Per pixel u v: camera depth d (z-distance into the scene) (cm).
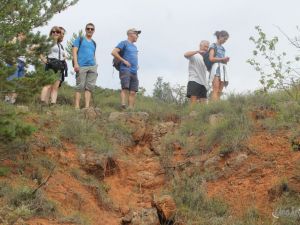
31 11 752
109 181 772
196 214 654
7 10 735
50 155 743
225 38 1041
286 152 740
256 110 871
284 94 897
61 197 650
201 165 777
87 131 841
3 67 638
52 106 915
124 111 980
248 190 689
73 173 728
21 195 599
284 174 693
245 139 788
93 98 1102
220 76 1023
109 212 690
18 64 788
